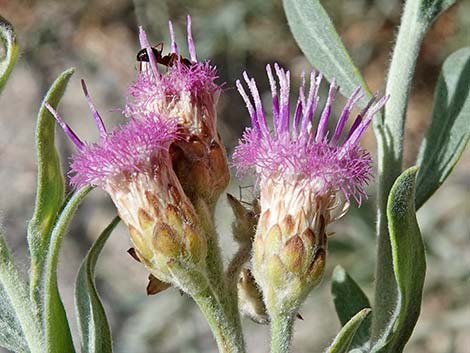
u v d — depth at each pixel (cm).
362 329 5
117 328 13
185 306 12
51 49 16
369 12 16
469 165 14
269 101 15
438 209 12
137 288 15
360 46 16
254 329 14
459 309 12
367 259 11
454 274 11
